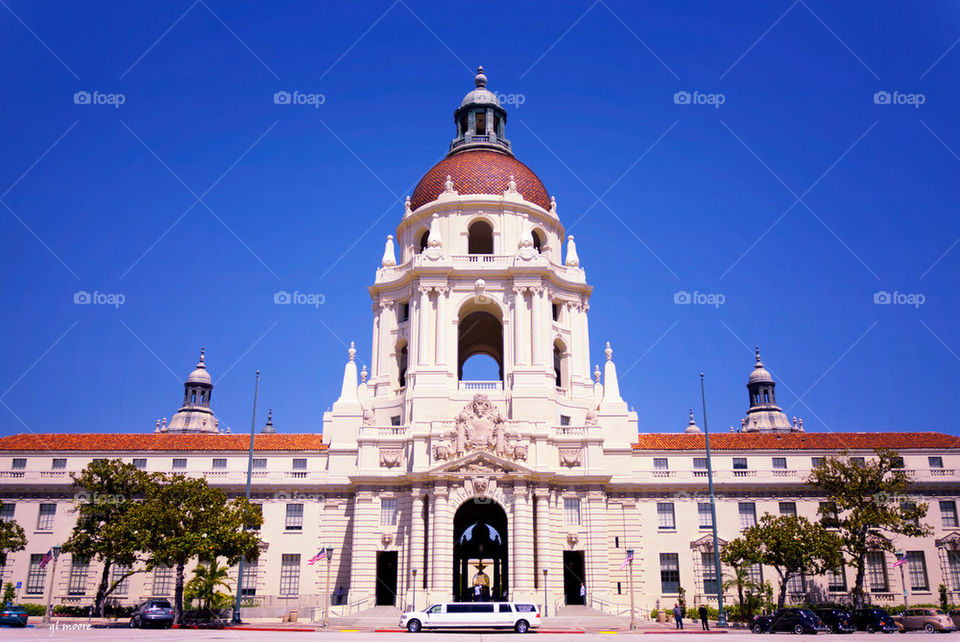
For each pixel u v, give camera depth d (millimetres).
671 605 74000
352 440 78812
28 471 79125
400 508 71438
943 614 61094
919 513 70375
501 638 47531
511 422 72750
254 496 77000
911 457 79750
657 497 77500
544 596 66438
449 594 65938
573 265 86938
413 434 72438
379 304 85812
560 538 70438
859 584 69375
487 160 89375
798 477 77875
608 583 69750
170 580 75188
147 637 42500
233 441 82562
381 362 83188
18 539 71688
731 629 60656
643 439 82750
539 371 76875
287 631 52906
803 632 54250
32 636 42969
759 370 157250
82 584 75312
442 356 77812
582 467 72562
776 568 67625
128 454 80688
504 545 74438
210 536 60188
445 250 83375
